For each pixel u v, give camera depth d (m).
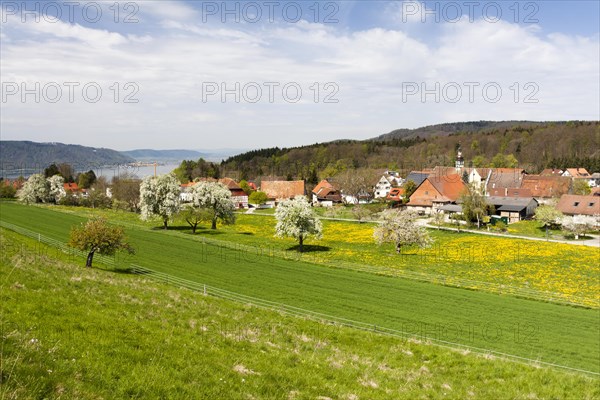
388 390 16.80
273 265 56.25
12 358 10.62
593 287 49.34
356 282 48.56
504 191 122.88
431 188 115.81
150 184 88.44
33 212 104.88
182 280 45.84
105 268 47.88
